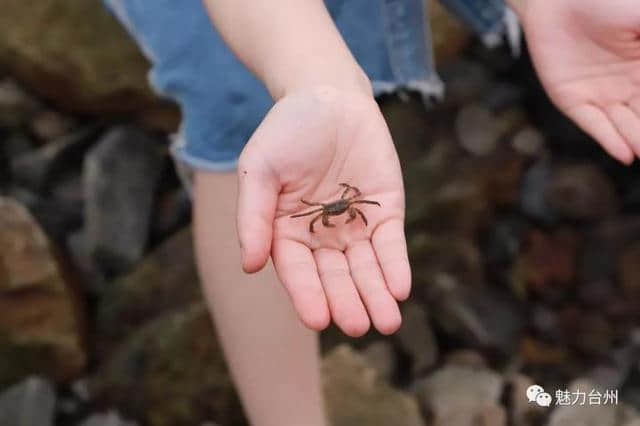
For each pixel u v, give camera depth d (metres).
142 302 1.29
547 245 1.37
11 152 1.42
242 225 0.71
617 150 0.91
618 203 1.39
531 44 0.94
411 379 1.25
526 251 1.36
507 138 1.44
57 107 1.43
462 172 1.38
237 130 0.95
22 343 1.22
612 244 1.36
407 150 1.39
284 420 0.97
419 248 1.30
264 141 0.74
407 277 0.73
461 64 1.50
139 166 1.38
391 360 1.26
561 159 1.42
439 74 1.47
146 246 1.36
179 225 1.38
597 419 1.16
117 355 1.25
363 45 1.02
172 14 0.97
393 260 0.73
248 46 0.81
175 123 1.41
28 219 1.23
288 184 0.74
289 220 0.74
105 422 1.21
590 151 1.42
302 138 0.74
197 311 1.22
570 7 0.91
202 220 0.98
